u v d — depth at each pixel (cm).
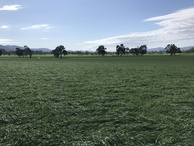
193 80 2556
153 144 806
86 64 6322
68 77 2892
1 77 2856
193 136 862
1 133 900
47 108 1282
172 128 949
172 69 4291
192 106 1333
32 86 2114
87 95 1678
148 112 1213
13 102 1435
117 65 5778
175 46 18388
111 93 1764
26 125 995
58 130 936
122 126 975
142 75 3152
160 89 1941
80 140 836
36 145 805
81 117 1116
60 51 16050
